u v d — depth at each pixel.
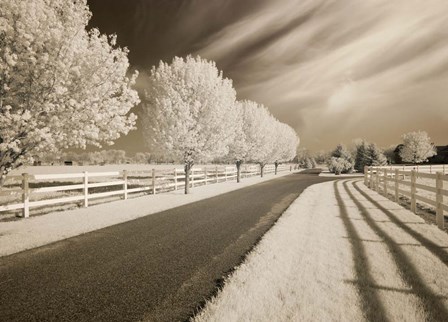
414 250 6.32
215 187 22.39
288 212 10.91
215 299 4.09
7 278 4.90
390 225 8.74
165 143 16.48
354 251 6.24
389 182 28.03
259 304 3.96
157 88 18.09
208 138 18.08
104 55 7.61
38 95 6.66
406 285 4.58
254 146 30.72
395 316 3.68
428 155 73.06
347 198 15.20
